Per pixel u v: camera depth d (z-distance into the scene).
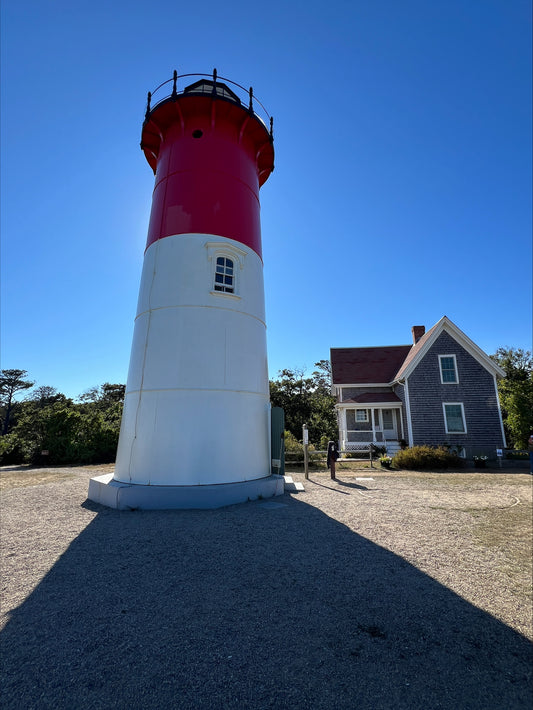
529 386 22.34
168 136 10.96
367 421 23.09
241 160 10.77
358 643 3.01
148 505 7.38
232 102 10.46
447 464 16.00
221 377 8.70
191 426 8.19
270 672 2.65
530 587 4.06
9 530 5.95
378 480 11.92
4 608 3.49
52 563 4.57
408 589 3.96
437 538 5.64
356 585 4.03
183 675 2.60
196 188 9.88
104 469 15.53
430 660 2.81
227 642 2.99
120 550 5.02
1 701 2.33
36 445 19.27
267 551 5.00
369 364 25.55
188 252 9.34
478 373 20.19
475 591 3.94
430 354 20.72
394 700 2.40
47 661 2.74
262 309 10.34
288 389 33.66
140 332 9.27
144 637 3.05
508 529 6.18
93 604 3.58
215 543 5.30
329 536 5.64
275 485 8.77
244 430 8.82
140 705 2.33
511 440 25.06
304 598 3.74
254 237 10.58
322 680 2.57
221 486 7.84
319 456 19.77
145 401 8.50
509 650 2.96
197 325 8.83
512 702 2.40
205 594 3.80
